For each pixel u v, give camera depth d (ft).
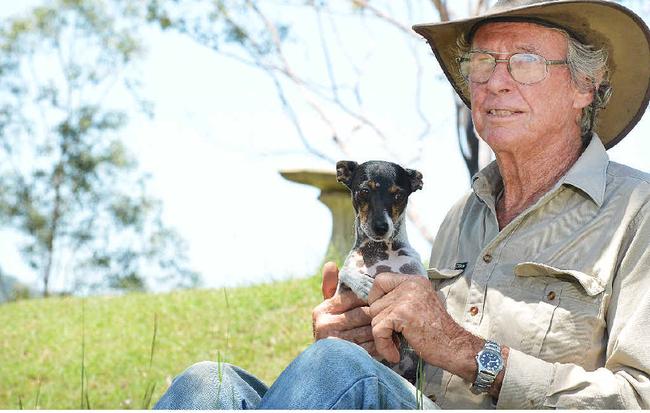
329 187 37.29
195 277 100.73
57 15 99.91
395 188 12.08
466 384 11.09
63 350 31.32
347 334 11.53
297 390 9.55
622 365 9.93
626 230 10.52
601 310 10.36
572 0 11.27
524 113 11.44
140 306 35.06
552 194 11.05
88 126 101.50
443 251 12.58
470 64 11.89
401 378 10.00
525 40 11.54
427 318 10.21
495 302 11.02
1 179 101.04
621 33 11.90
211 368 10.57
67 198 101.04
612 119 12.82
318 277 32.55
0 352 32.09
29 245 99.40
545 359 10.50
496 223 11.87
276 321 29.53
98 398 26.96
